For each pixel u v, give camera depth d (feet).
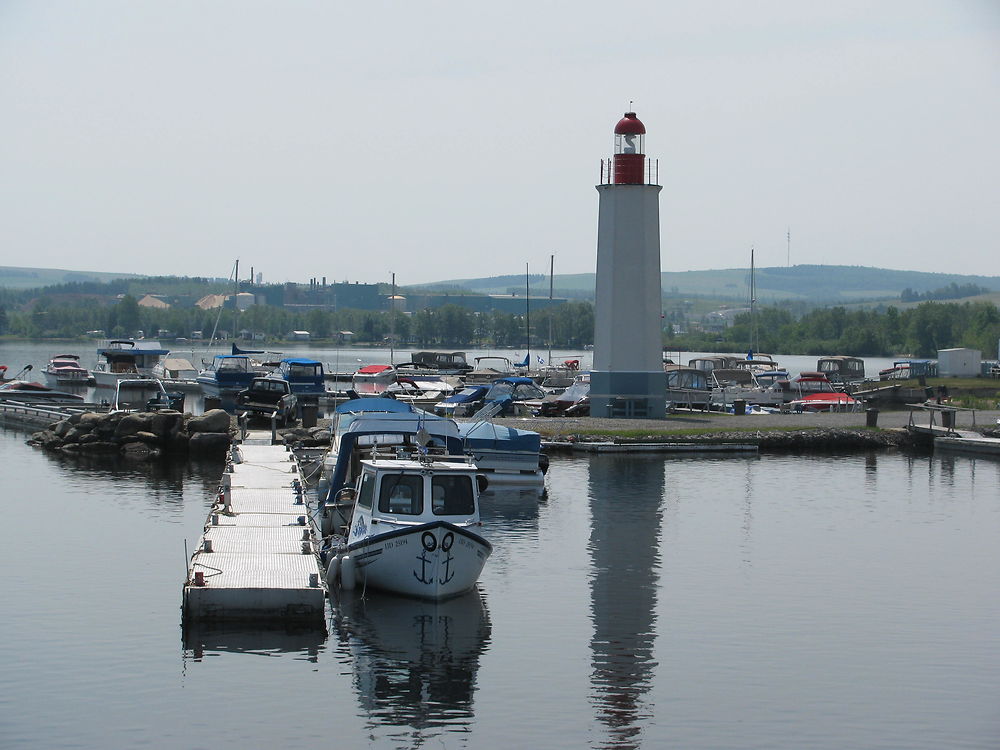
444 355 519.19
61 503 187.21
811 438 277.03
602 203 296.51
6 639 114.83
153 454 246.88
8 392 355.56
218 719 96.53
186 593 118.32
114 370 439.22
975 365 492.54
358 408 219.61
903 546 165.58
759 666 112.37
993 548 164.76
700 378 355.56
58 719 95.91
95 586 134.41
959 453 271.28
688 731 96.32
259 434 266.16
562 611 129.39
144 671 106.93
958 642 120.47
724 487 215.51
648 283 295.69
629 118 294.66
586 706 101.30
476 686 105.29
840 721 98.84
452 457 144.36
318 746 91.97
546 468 211.61
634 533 171.63
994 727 98.12
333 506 154.92
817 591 139.85
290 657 111.96
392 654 113.29
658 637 120.57
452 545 129.70
